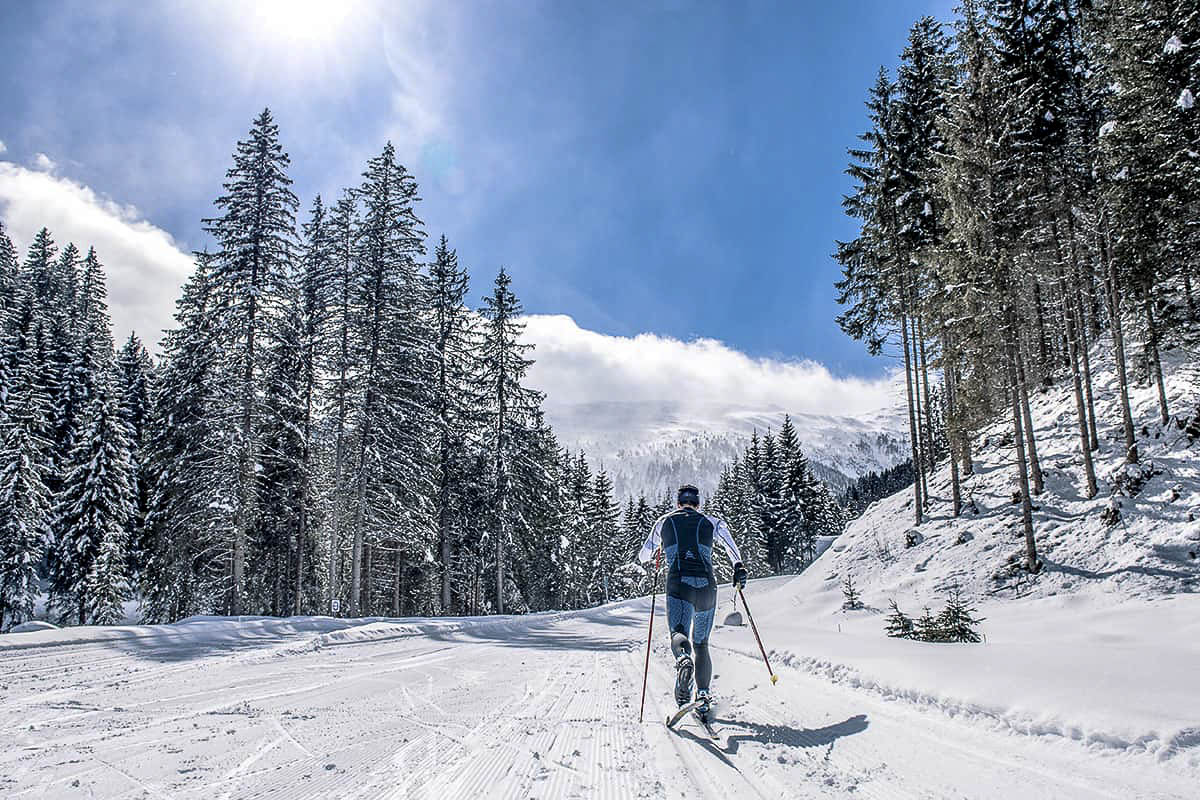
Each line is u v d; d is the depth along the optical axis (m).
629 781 3.23
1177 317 18.75
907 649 7.27
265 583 29.75
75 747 3.92
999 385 18.52
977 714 4.30
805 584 23.03
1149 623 10.75
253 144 23.83
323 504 28.95
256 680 6.99
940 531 21.31
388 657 9.99
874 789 3.04
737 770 3.39
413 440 26.50
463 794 3.03
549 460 36.47
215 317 22.88
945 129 18.58
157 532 26.62
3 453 28.61
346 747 3.96
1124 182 16.39
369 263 25.67
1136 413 20.42
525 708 5.41
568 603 52.78
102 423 30.53
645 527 70.81
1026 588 15.91
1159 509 16.22
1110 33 17.25
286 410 25.38
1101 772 3.11
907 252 24.36
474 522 32.59
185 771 3.39
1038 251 17.94
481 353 34.06
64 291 50.28
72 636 9.33
